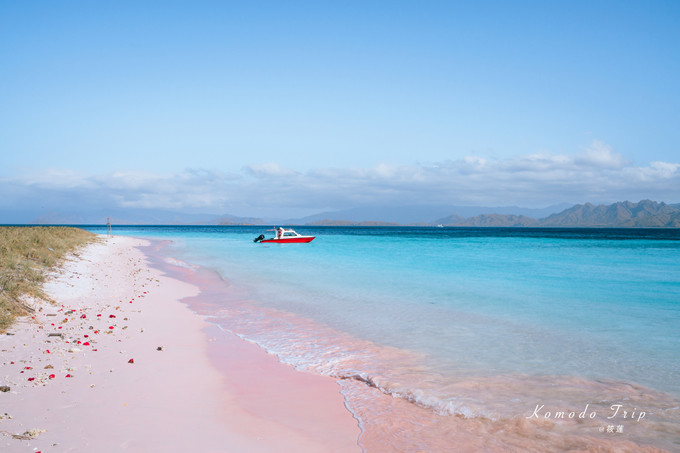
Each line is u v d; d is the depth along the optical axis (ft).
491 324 44.06
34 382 24.23
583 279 77.30
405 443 20.59
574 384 28.22
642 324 43.96
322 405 24.77
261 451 19.06
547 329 42.16
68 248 98.12
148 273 85.40
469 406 24.76
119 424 20.12
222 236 335.47
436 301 56.34
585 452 19.92
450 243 226.79
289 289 66.23
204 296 60.49
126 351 32.35
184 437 19.61
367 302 55.77
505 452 19.86
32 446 17.15
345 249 168.14
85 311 45.09
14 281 45.85
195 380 27.45
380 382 28.40
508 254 140.97
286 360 32.94
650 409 24.48
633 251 160.76
